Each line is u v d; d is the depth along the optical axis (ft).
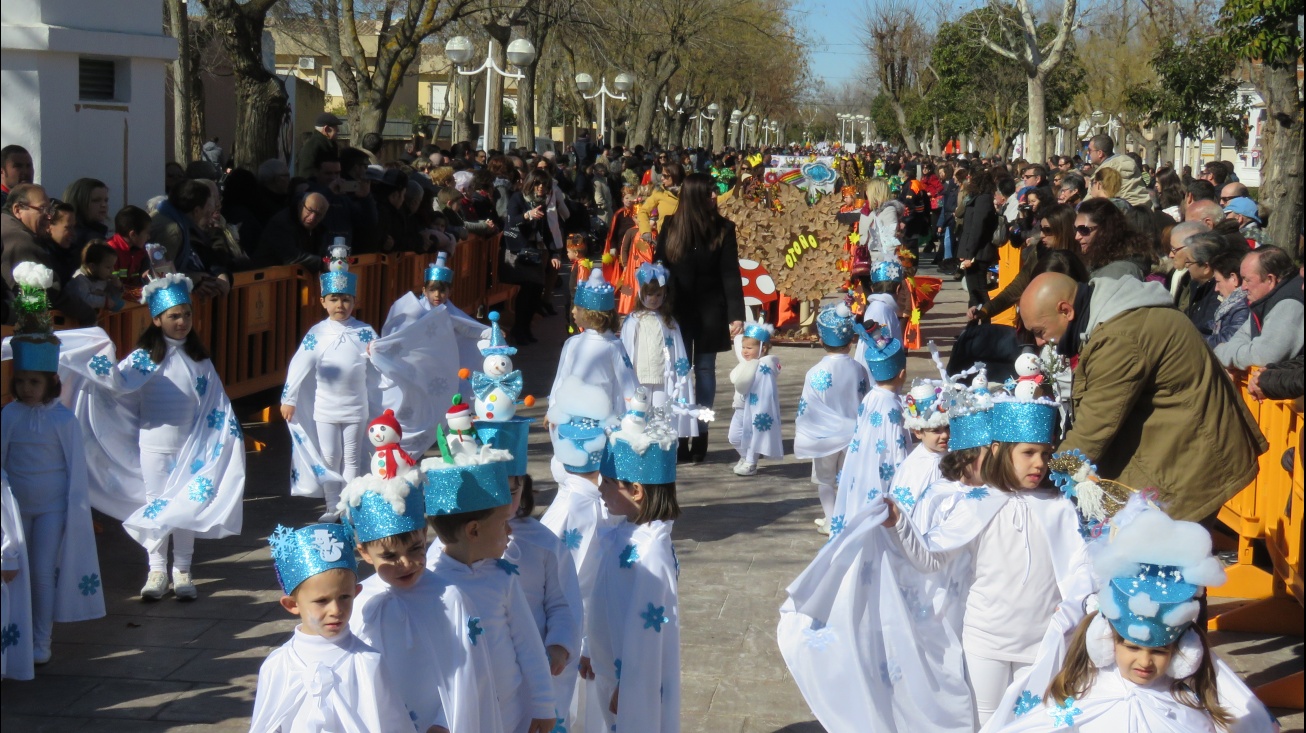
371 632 10.97
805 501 26.68
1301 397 17.26
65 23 28.81
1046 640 11.98
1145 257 21.83
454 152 61.16
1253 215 34.78
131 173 31.17
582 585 13.88
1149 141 133.69
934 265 82.38
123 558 22.17
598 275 24.73
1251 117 149.59
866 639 13.66
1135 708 10.57
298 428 23.75
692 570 21.97
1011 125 155.12
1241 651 18.40
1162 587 10.18
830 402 23.44
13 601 15.52
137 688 16.51
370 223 35.01
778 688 16.99
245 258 29.71
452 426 11.56
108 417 19.72
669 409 13.37
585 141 88.58
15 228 21.15
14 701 15.98
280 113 44.45
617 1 98.07
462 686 10.84
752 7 148.77
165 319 19.53
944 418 17.12
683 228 29.58
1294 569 17.19
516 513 12.46
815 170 49.37
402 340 25.07
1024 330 21.94
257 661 17.51
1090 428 15.76
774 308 48.42
